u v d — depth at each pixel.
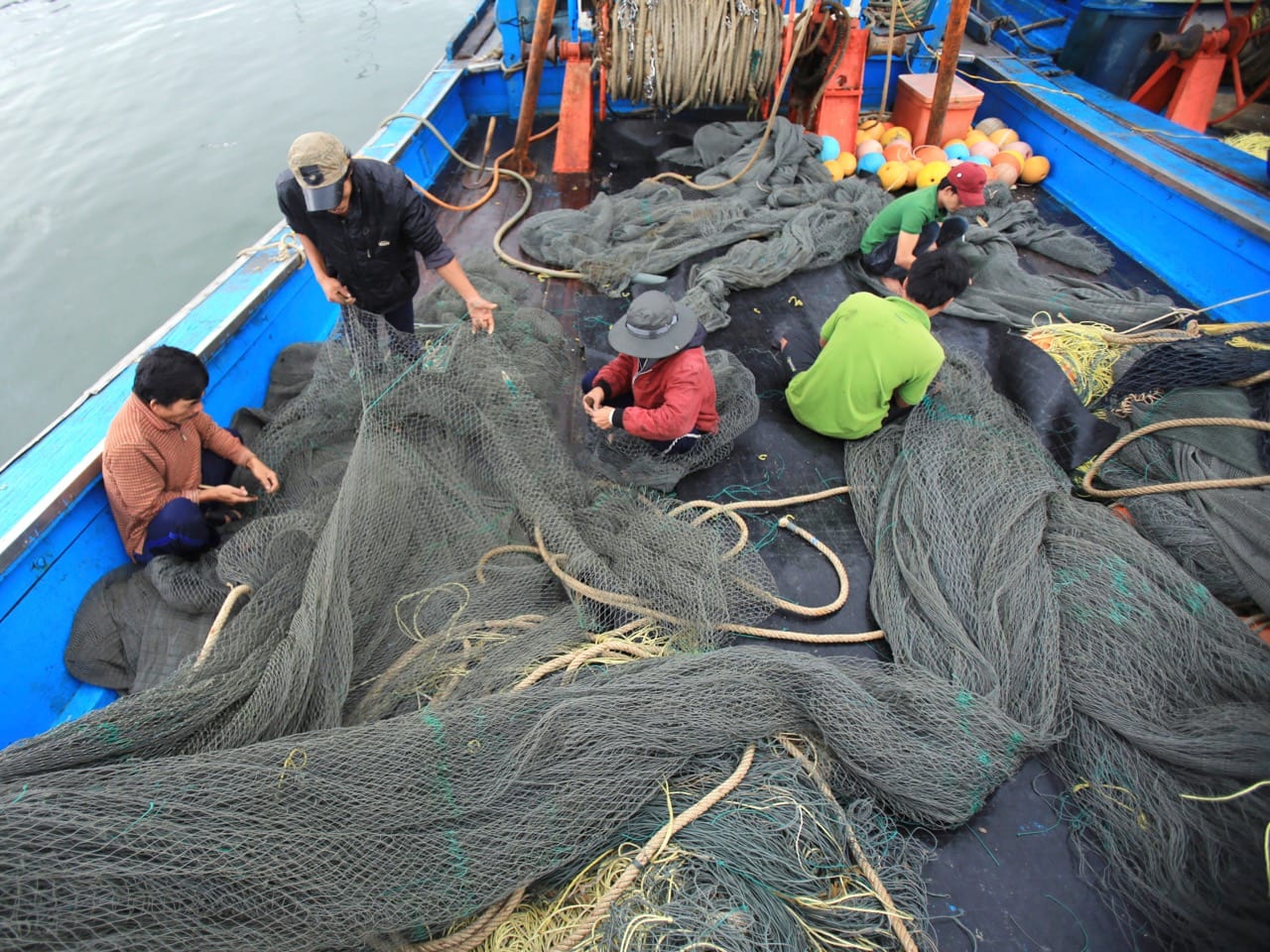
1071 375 3.87
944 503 2.96
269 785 1.88
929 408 3.40
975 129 6.40
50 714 2.53
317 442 3.40
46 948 1.60
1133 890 2.10
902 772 2.16
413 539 2.84
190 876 1.71
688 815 2.07
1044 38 7.33
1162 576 2.72
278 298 3.96
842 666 2.49
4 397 6.70
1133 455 3.38
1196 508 3.02
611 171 6.12
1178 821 2.15
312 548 2.66
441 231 5.38
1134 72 6.34
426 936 1.95
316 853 1.81
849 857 2.10
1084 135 5.52
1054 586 2.74
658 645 2.60
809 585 2.99
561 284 4.73
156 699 2.11
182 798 1.83
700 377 2.96
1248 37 5.86
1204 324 4.20
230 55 12.54
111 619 2.71
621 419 3.02
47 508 2.52
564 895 2.01
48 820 1.68
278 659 2.23
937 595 2.67
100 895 1.65
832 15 5.49
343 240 3.04
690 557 2.74
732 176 5.62
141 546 2.84
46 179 9.13
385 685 2.43
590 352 4.11
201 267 7.92
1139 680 2.47
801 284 4.66
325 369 3.48
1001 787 2.36
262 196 8.84
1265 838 2.01
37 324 7.34
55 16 13.96
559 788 2.04
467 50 7.11
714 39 5.38
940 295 3.19
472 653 2.52
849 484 3.33
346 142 9.77
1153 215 5.00
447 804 1.96
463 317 4.02
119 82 11.46
